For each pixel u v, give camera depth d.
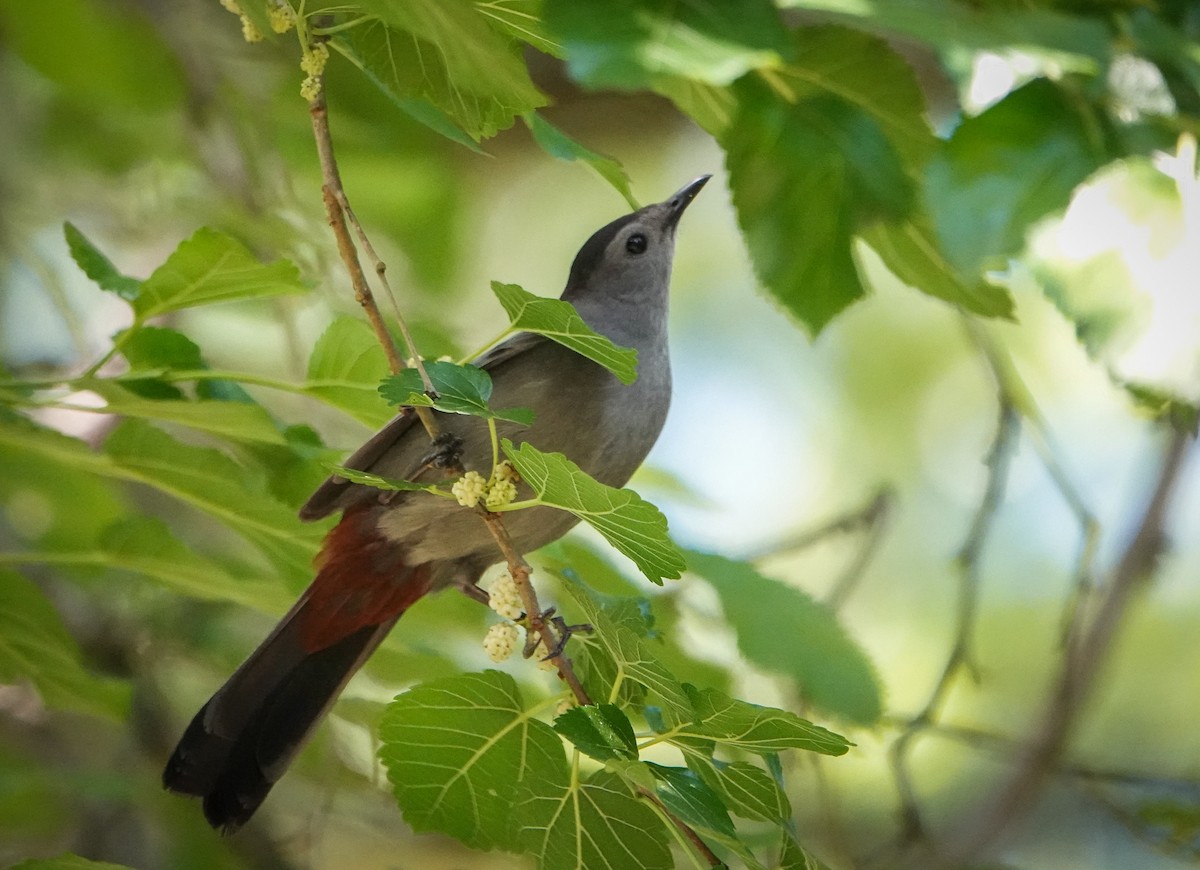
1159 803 9.20
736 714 5.68
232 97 11.73
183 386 7.78
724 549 10.26
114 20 11.71
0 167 12.59
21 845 10.73
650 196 15.47
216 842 10.30
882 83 6.75
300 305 11.14
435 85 6.45
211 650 11.06
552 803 6.03
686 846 5.79
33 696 11.38
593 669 6.57
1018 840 13.64
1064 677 10.65
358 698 9.45
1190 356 6.47
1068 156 5.64
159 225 12.47
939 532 15.52
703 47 5.43
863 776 13.83
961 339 15.94
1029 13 5.82
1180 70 5.88
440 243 12.99
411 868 10.86
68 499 9.95
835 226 6.85
